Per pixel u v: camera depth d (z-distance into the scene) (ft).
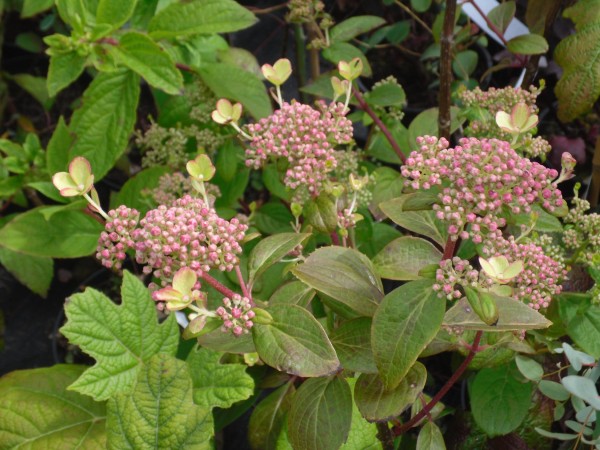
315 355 1.25
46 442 1.88
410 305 1.27
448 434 2.15
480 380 1.95
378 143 2.65
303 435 1.47
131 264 3.21
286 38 3.34
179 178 2.30
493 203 1.23
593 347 1.82
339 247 1.51
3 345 3.28
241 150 2.56
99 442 1.90
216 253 1.27
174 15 2.28
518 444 2.02
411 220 1.62
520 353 1.89
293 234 1.43
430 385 2.35
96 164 2.32
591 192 2.54
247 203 3.26
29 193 3.21
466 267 1.23
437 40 2.91
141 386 1.42
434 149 1.31
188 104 2.69
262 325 1.29
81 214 2.64
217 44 2.72
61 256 2.58
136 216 1.31
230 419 2.19
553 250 1.81
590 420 1.71
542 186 1.29
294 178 1.58
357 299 1.42
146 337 1.82
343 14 3.74
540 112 3.15
